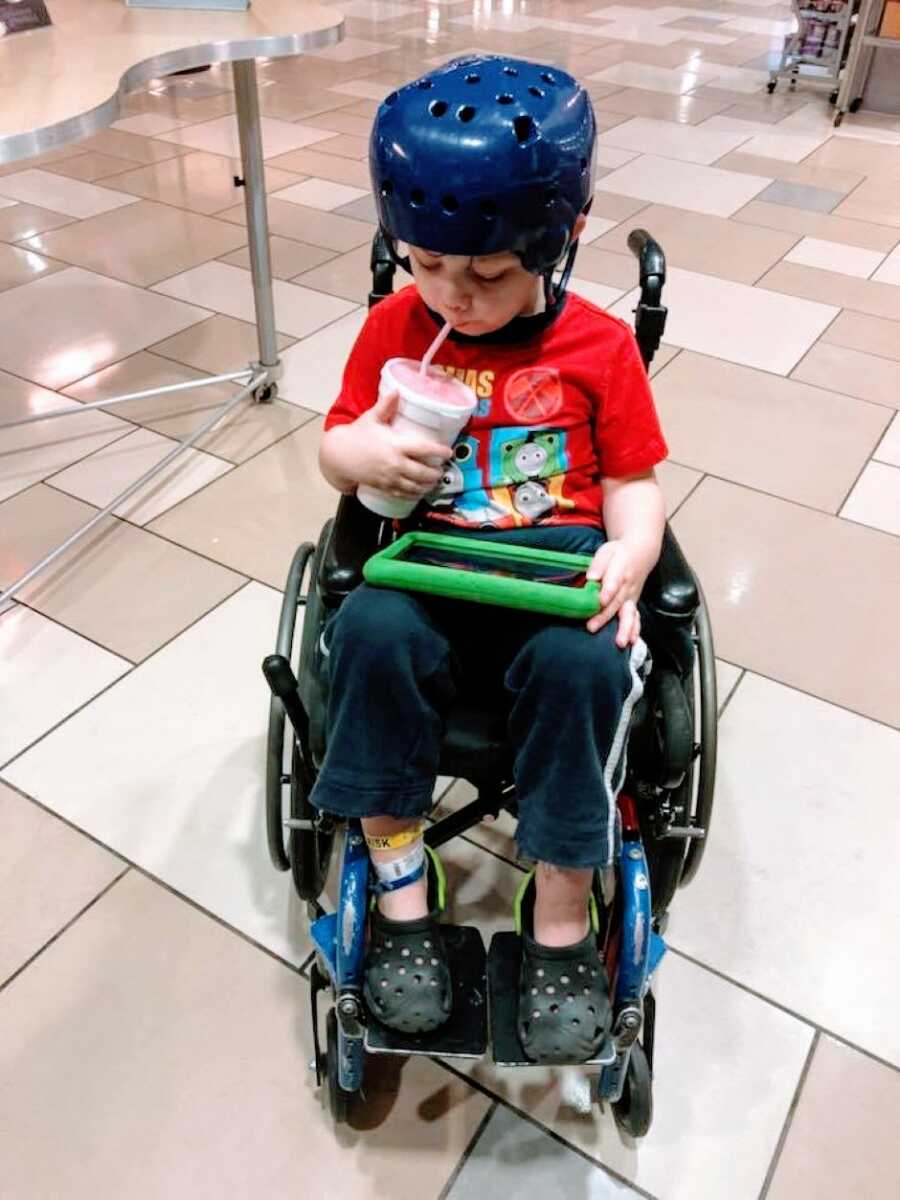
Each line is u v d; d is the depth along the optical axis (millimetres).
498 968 985
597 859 876
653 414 1002
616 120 4133
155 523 1938
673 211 3295
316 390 2357
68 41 1672
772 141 3971
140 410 2270
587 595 862
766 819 1432
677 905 1318
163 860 1362
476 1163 1075
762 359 2498
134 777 1468
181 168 3555
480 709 960
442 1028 937
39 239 3006
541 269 870
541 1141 1094
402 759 894
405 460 886
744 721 1571
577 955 926
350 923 937
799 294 2801
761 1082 1149
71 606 1747
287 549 1885
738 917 1310
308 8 2000
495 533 972
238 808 1433
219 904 1312
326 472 973
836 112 4168
